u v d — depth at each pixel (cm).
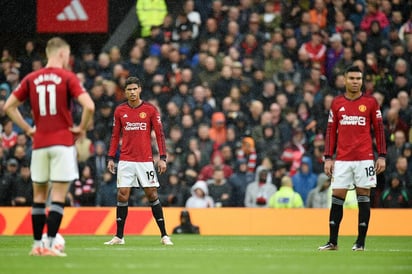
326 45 8462
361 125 4156
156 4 8838
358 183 4172
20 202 6844
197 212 6494
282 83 8138
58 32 8594
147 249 4166
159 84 7962
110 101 7831
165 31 8631
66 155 3350
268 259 3450
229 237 5928
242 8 8712
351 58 8394
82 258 3375
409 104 8188
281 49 8356
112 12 8819
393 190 6881
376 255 3819
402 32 8788
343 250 4209
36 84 3356
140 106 4706
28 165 6844
